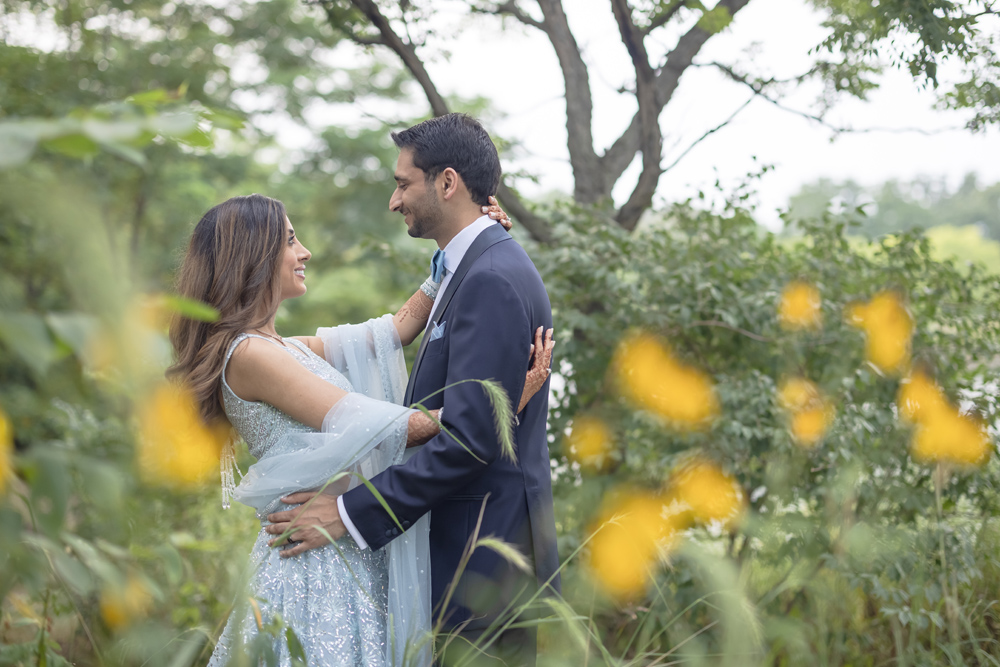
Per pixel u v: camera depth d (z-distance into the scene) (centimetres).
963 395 232
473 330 165
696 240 306
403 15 338
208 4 722
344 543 165
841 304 268
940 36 256
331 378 177
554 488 284
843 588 186
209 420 166
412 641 153
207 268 168
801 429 207
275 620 118
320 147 1195
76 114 63
